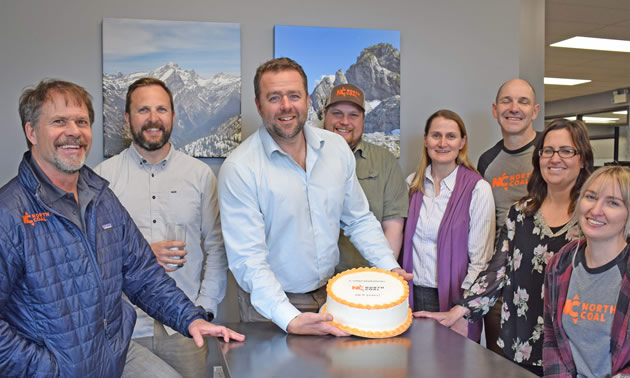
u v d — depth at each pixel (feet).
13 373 5.01
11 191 5.05
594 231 5.36
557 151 6.25
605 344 5.37
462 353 5.13
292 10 10.52
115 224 5.88
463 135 8.30
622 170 5.37
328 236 6.80
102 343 5.49
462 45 11.36
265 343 5.44
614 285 5.33
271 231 6.55
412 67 11.10
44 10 9.71
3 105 9.62
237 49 10.22
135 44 9.89
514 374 4.63
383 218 8.61
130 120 7.75
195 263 8.05
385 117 10.88
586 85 29.25
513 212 6.92
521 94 8.66
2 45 9.59
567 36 19.99
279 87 6.10
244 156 6.40
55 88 5.32
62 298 5.16
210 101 10.18
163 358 7.36
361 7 10.82
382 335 5.60
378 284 6.08
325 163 6.72
